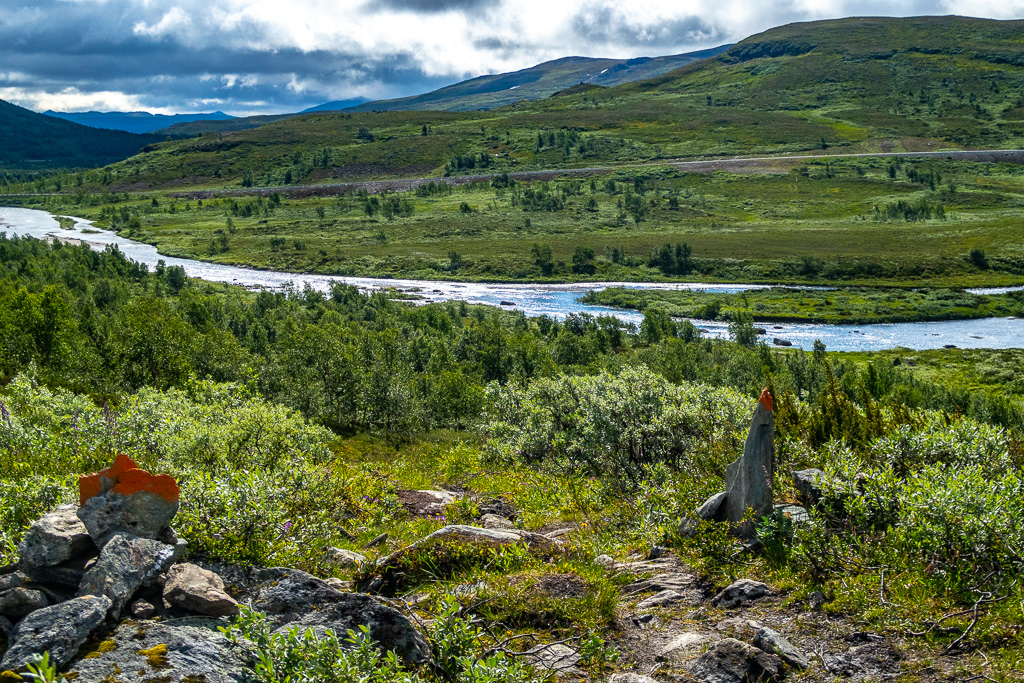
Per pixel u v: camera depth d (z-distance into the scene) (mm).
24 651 4488
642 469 15766
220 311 89375
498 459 20219
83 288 100938
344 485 13766
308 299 121438
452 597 6355
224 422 16516
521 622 6777
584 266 174000
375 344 63062
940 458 11188
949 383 85875
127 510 5777
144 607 5258
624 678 5707
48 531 5609
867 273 162625
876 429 13625
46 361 42344
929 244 184875
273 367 45906
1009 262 163125
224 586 6074
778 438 12719
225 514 7734
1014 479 9078
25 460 13008
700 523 9188
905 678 5684
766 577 7914
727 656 5992
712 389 17656
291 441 15492
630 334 109875
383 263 179625
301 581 6074
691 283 161625
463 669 5492
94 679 4441
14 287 78625
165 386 39562
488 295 146750
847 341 111250
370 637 5398
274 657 4816
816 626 6668
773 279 162125
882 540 8172
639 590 7965
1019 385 82688
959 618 6359
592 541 10367
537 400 20406
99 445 14234
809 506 9672
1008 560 7195
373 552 10109
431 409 50406
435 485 18594
